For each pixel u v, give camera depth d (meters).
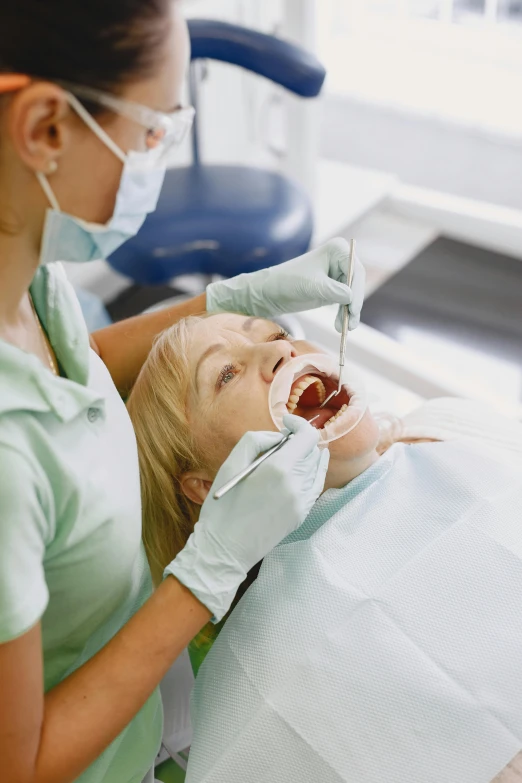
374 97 2.88
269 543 0.98
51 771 0.78
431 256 2.79
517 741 1.02
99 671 0.83
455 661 1.06
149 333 1.37
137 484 0.94
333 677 1.05
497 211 2.76
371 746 1.02
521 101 2.76
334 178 2.86
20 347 0.82
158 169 0.77
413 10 2.88
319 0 2.58
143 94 0.69
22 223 0.72
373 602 1.10
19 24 0.61
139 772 1.11
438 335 2.50
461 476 1.24
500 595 1.10
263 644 1.09
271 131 2.82
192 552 0.96
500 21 2.77
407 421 1.49
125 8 0.63
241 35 1.85
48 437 0.78
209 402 1.23
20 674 0.73
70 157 0.69
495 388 2.32
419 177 3.01
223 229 1.91
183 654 1.46
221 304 1.38
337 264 1.31
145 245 1.88
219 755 1.05
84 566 0.86
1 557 0.71
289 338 1.35
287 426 1.05
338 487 1.29
